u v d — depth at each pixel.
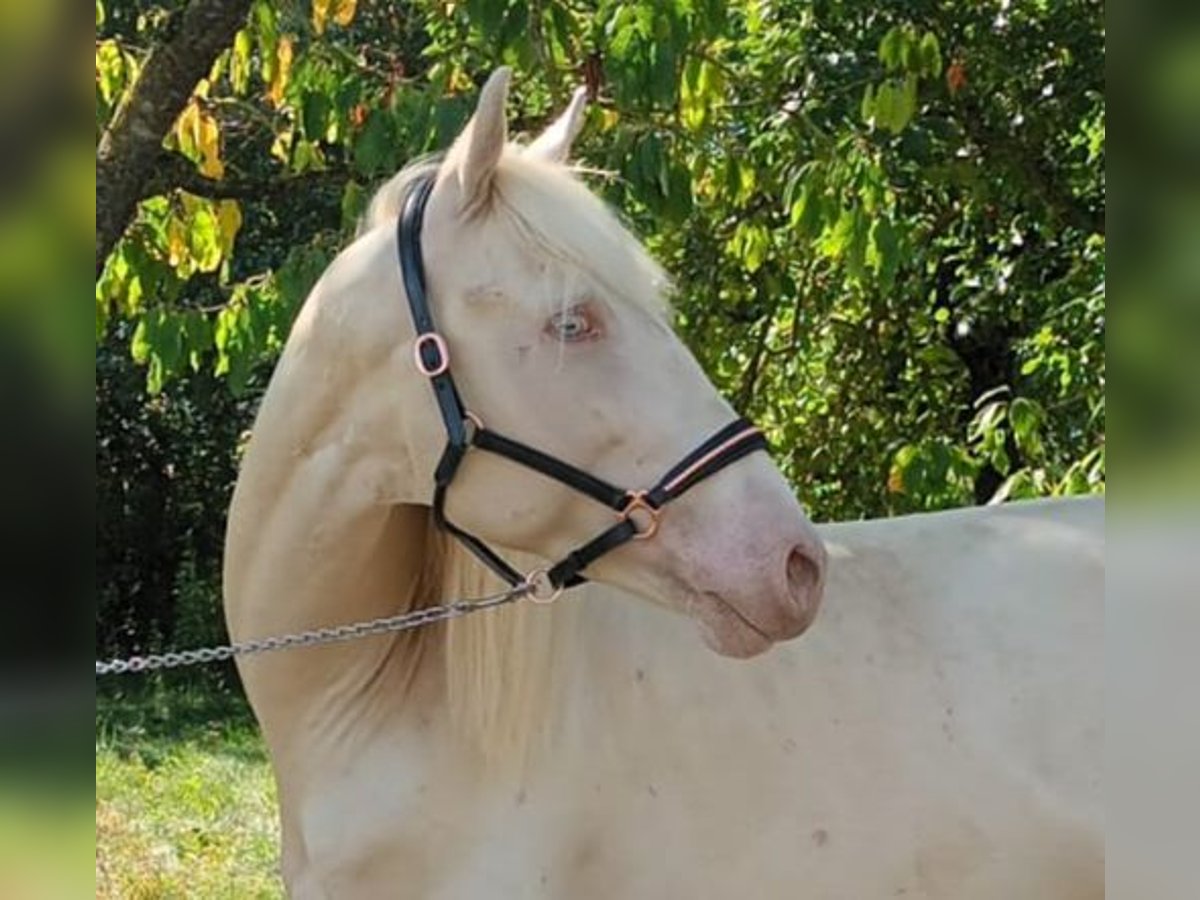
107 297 3.74
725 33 3.79
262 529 1.98
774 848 1.92
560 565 1.77
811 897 1.92
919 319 5.32
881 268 3.83
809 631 2.01
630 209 3.55
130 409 11.12
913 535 2.13
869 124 4.16
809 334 5.18
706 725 1.96
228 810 5.87
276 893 4.64
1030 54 5.10
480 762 1.96
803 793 1.93
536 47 3.27
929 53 4.06
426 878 1.97
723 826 1.93
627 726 1.96
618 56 3.29
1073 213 5.15
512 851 1.93
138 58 3.73
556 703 1.98
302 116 3.55
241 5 3.16
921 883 1.91
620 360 1.71
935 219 5.39
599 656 2.01
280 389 1.93
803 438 5.22
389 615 2.02
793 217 3.81
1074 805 1.90
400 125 3.28
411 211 1.83
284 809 2.10
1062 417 4.81
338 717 2.02
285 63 3.54
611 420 1.70
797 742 1.95
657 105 3.36
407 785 1.98
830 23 4.78
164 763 7.00
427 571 2.05
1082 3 5.03
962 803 1.91
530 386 1.72
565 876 1.93
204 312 3.76
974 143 5.07
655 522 1.69
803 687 1.97
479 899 1.93
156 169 3.65
